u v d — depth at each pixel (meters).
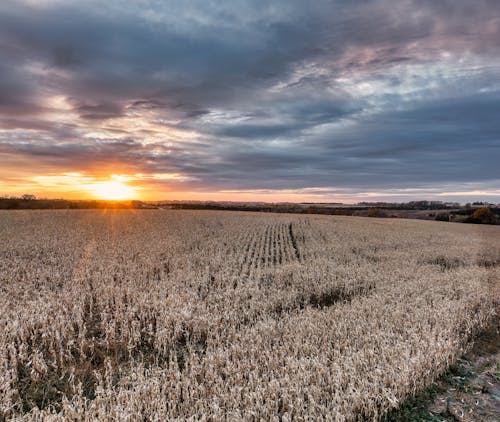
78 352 7.79
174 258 18.14
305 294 12.88
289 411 5.31
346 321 9.13
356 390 5.72
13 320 8.44
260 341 7.64
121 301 10.49
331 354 7.35
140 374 6.11
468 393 6.52
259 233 34.03
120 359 7.59
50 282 12.95
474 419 5.72
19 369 6.95
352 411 5.61
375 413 5.39
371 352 7.00
